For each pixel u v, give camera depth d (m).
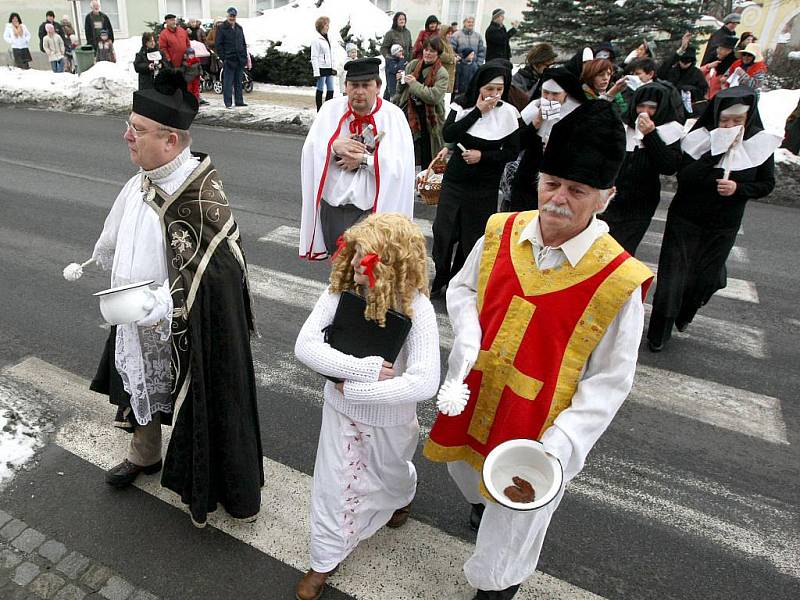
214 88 14.74
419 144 7.22
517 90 5.70
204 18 21.70
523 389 2.06
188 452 2.59
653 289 5.62
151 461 3.00
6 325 4.47
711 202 4.11
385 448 2.34
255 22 16.94
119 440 3.32
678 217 4.26
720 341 4.72
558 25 14.83
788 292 5.57
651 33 14.80
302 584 2.49
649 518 3.00
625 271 1.90
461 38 13.27
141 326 2.40
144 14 21.33
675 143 4.17
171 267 2.38
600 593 2.60
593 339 1.96
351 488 2.36
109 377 2.85
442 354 4.40
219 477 2.64
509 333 2.08
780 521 3.02
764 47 16.66
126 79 13.84
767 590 2.64
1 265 5.49
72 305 4.81
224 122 11.63
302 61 15.98
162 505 2.93
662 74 9.11
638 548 2.83
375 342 2.15
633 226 4.43
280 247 6.05
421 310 2.21
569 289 1.96
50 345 4.23
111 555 2.66
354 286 2.23
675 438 3.60
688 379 4.20
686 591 2.62
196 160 2.46
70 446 3.26
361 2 17.52
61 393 3.70
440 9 21.73
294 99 13.98
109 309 2.23
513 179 5.11
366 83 3.67
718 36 11.67
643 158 4.25
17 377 3.84
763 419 3.80
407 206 3.99
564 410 1.98
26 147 9.75
